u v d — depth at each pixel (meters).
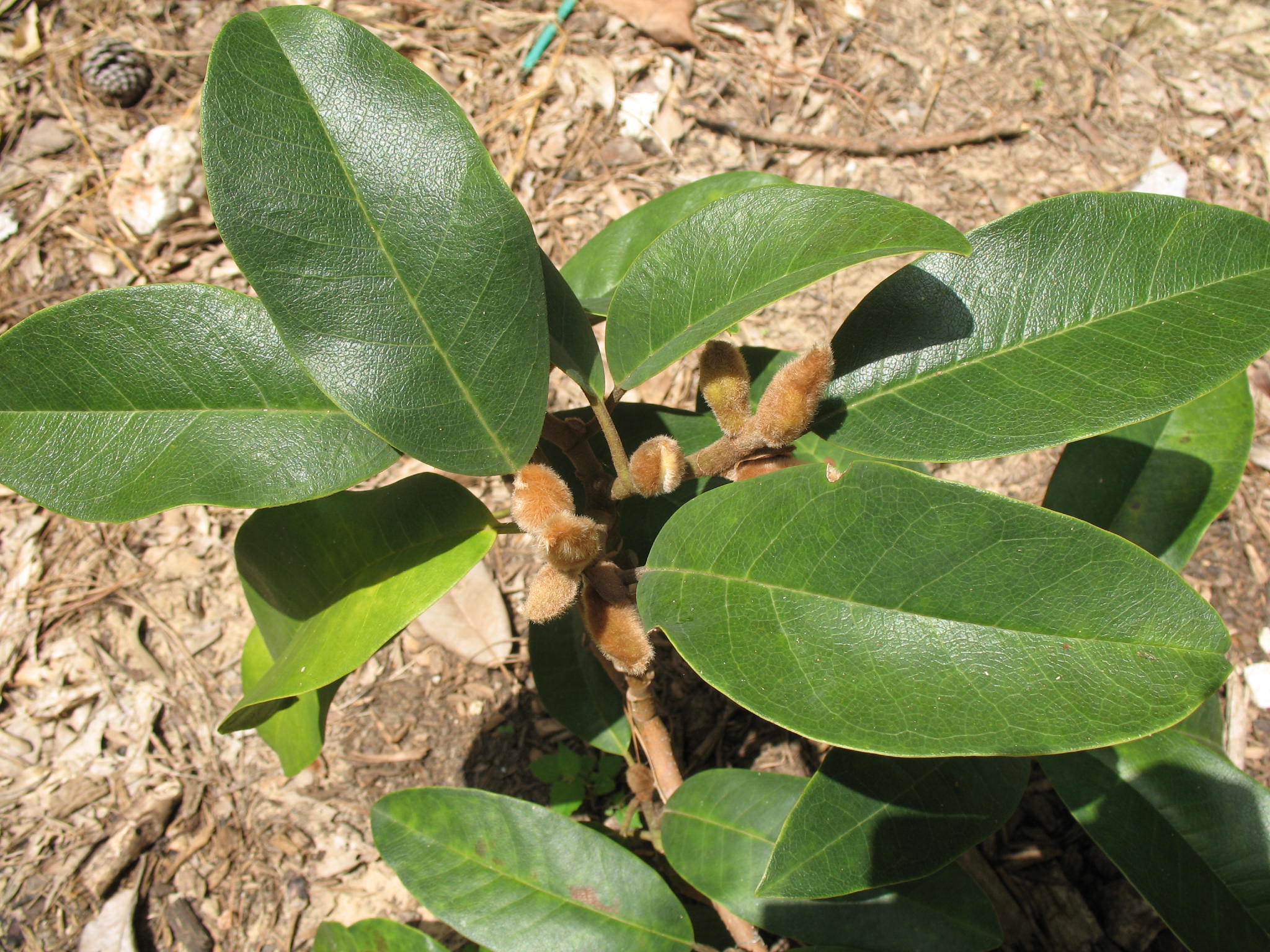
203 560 0.62
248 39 0.28
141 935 0.51
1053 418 0.32
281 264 0.28
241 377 0.33
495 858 0.41
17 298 0.68
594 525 0.29
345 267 0.29
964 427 0.33
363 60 0.29
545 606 0.29
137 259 0.71
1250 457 0.67
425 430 0.30
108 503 0.31
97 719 0.56
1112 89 0.85
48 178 0.73
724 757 0.57
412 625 0.61
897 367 0.34
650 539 0.43
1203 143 0.82
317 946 0.43
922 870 0.35
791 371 0.31
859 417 0.34
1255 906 0.37
